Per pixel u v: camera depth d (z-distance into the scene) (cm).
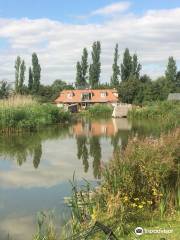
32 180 1541
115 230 868
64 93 9669
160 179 1024
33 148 2431
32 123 3516
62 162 1931
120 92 8912
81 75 10862
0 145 2562
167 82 9150
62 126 4175
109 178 1035
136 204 989
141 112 5816
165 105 5662
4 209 1168
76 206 991
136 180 1026
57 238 885
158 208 999
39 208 1168
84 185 1330
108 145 2556
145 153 1041
